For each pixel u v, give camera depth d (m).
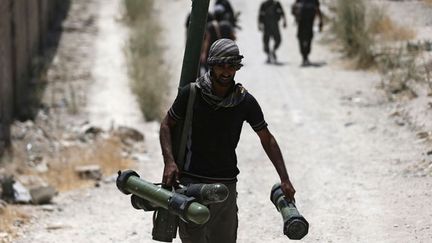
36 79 47.69
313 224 22.38
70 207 26.02
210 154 14.15
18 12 42.78
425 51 43.09
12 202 25.81
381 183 25.84
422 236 20.42
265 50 52.38
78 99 44.12
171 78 47.62
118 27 66.06
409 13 53.72
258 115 14.23
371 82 43.09
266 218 23.41
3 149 31.36
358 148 31.08
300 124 36.34
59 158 32.19
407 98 37.06
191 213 12.68
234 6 73.88
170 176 13.84
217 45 13.66
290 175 28.19
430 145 29.58
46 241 21.84
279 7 52.38
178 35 63.16
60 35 62.56
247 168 30.03
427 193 24.02
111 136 35.34
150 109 40.25
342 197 24.78
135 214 24.86
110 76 50.06
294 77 47.09
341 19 52.66
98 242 21.83
